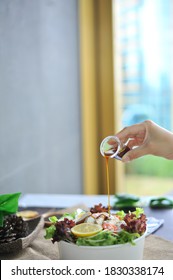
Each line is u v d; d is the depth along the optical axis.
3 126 2.21
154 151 1.33
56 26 2.67
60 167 2.77
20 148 2.37
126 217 1.01
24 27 2.37
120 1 2.95
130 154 1.30
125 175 3.10
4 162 2.24
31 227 1.28
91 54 2.95
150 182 3.03
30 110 2.44
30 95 2.44
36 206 1.69
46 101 2.59
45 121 2.59
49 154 2.64
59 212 1.51
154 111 2.95
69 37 2.82
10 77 2.26
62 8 2.73
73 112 2.90
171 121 2.92
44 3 2.55
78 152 2.98
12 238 1.12
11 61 2.27
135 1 2.91
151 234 1.24
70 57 2.84
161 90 2.92
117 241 0.94
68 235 0.94
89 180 3.01
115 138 1.26
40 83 2.53
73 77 2.89
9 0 2.24
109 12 2.93
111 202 1.70
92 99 2.99
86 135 2.96
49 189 2.66
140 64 2.95
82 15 2.88
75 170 2.95
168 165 2.97
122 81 3.01
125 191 3.11
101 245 0.93
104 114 3.04
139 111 2.98
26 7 2.39
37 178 2.54
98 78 3.03
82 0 2.88
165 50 2.88
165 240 1.18
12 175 2.31
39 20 2.50
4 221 1.13
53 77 2.66
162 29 2.87
